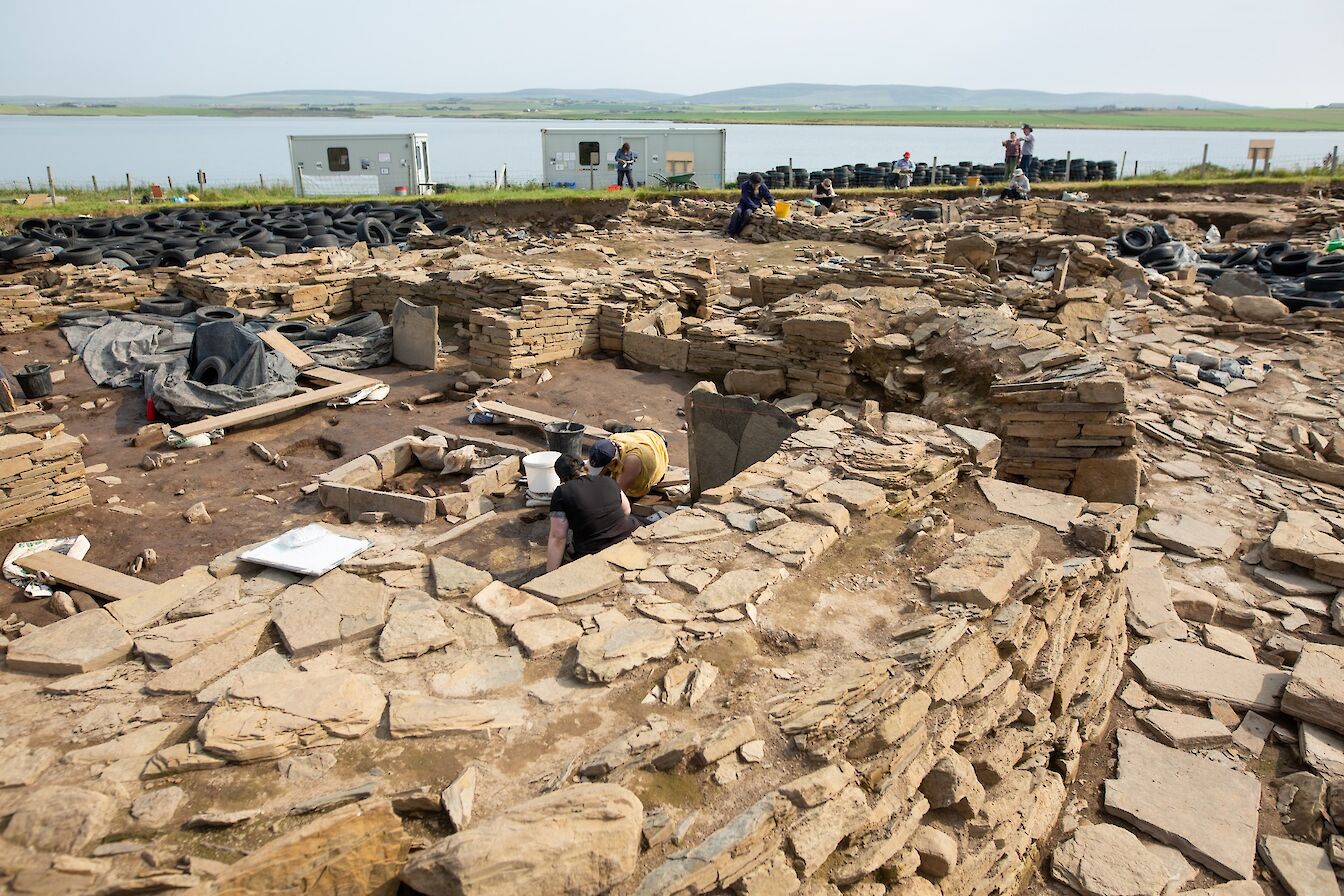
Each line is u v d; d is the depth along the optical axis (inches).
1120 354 504.4
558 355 518.9
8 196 1158.3
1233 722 239.5
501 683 166.6
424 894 121.7
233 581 211.5
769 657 178.9
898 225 915.4
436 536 285.1
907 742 162.9
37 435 331.3
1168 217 1002.7
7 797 135.6
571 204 1173.1
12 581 273.4
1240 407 448.1
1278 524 326.6
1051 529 253.0
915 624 184.4
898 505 250.5
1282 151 2635.3
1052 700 218.4
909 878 160.7
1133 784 217.2
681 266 657.0
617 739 151.6
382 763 144.6
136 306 629.9
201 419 412.2
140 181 1662.2
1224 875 191.2
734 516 235.9
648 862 130.5
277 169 2209.6
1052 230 974.4
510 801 137.5
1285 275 676.1
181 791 136.6
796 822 140.7
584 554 243.3
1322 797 204.7
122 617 191.0
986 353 382.0
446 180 1704.0
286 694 156.6
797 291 580.1
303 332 534.3
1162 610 285.3
